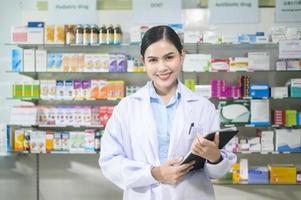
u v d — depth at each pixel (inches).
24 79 136.2
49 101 133.4
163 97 55.4
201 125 54.7
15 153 127.9
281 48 120.5
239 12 130.7
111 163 52.5
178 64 51.2
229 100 123.3
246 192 133.4
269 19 131.7
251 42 123.3
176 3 130.6
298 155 130.7
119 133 54.5
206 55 123.6
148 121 53.3
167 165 48.1
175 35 51.3
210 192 53.7
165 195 51.9
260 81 131.7
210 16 131.0
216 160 49.0
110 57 125.1
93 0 132.8
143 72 127.0
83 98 125.0
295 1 129.8
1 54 137.9
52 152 124.8
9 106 137.5
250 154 131.4
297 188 132.6
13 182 137.9
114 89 125.1
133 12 131.6
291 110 124.7
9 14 137.9
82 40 125.4
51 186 136.6
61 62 125.6
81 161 136.9
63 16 133.0
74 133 124.8
